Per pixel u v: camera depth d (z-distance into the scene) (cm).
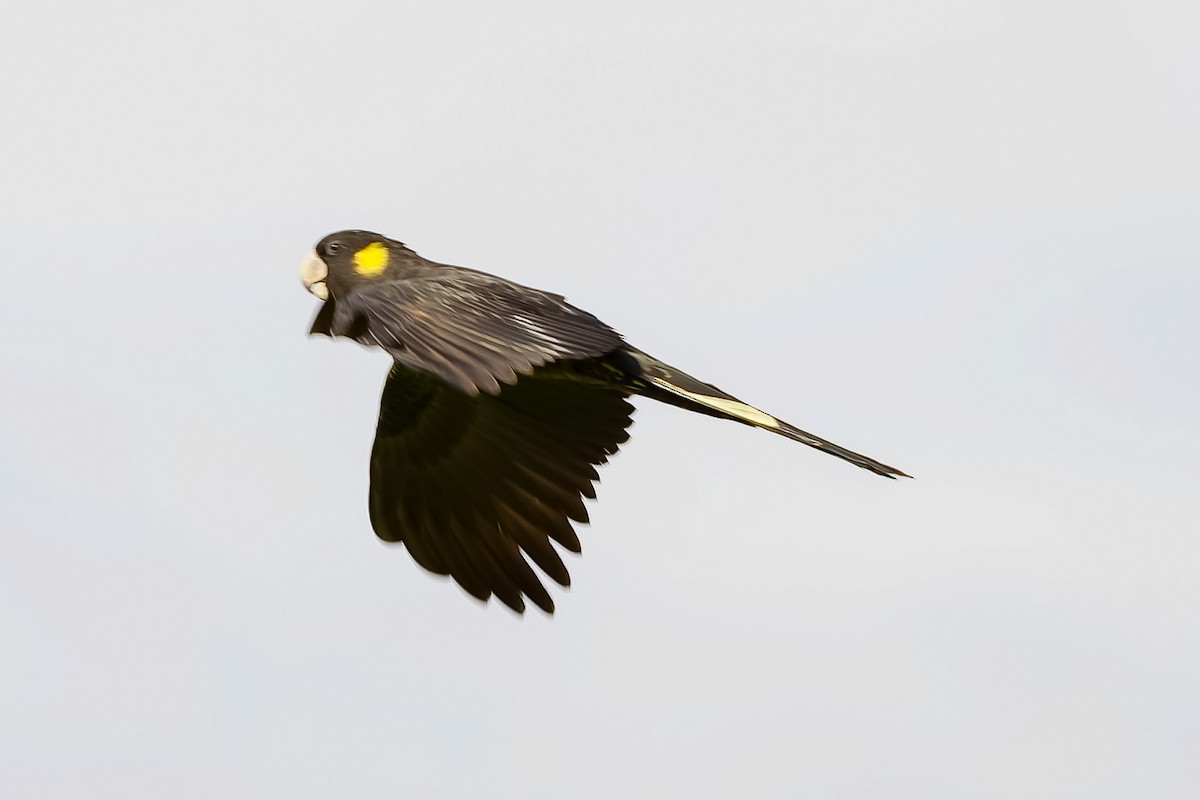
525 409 1216
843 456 1166
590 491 1203
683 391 1202
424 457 1223
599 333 992
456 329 961
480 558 1209
